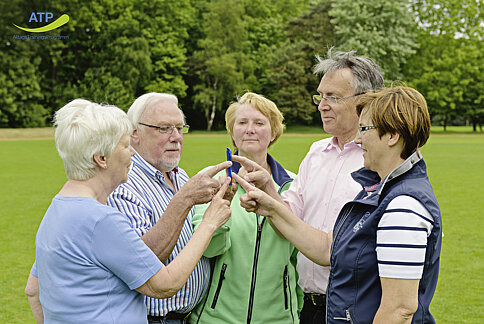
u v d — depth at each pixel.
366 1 46.25
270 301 2.78
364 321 1.98
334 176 3.01
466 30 53.00
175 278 2.01
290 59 50.84
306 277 2.99
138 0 49.78
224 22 51.03
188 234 2.69
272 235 2.84
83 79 47.19
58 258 1.86
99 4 48.34
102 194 2.02
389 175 1.97
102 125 1.93
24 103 45.38
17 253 6.88
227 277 2.80
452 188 13.11
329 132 3.05
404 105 1.96
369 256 1.96
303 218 3.13
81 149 1.91
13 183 13.28
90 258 1.86
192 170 15.54
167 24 52.00
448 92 51.22
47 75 48.56
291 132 50.12
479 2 52.91
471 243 7.62
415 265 1.80
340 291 2.07
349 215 2.11
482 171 16.98
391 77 46.47
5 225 8.49
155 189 2.68
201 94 49.50
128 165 2.07
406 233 1.81
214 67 48.41
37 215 9.33
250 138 3.09
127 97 45.09
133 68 45.91
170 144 2.72
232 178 2.61
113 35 48.00
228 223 2.82
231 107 3.30
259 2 57.88
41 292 1.96
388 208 1.89
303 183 3.20
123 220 1.93
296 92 50.22
